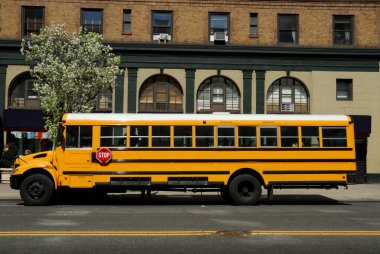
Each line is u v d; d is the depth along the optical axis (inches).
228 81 1026.7
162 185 582.2
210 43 1013.2
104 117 583.5
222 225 403.2
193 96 1004.6
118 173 576.1
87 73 851.4
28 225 398.3
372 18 1037.2
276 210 530.6
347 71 1026.1
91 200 650.2
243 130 595.5
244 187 593.9
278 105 1029.2
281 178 593.9
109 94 1004.6
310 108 1021.2
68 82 818.2
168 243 322.3
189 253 293.1
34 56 855.7
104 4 1000.9
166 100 1015.0
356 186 918.4
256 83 1013.2
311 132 601.0
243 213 494.6
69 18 994.1
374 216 473.7
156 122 585.9
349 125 605.3
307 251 301.1
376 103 1025.5
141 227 390.0
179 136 587.5
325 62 1024.9
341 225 407.2
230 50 1005.2
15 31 981.8
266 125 597.3
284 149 595.8
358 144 1017.5
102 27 1000.9
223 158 589.3
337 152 600.7
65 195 602.2
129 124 583.5
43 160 575.8
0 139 964.0
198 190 609.6
